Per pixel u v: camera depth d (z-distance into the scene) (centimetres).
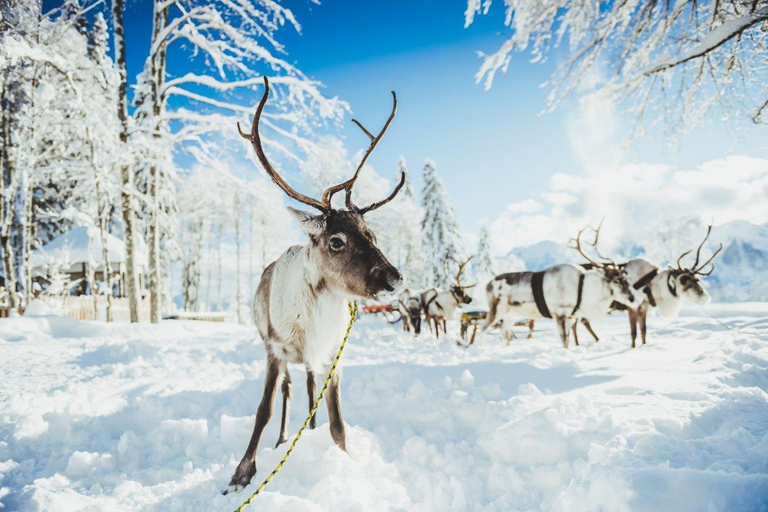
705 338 827
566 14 709
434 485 277
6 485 293
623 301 826
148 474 303
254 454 295
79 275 2647
